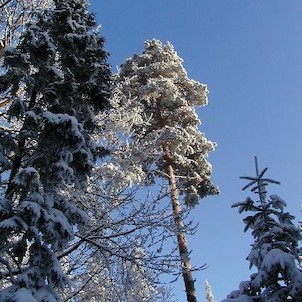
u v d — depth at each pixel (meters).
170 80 18.61
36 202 5.49
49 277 5.45
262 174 7.06
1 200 5.35
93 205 7.65
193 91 20.16
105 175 8.86
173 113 18.67
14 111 6.35
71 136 5.81
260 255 6.35
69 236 5.57
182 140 17.17
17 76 6.33
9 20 8.77
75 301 8.17
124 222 7.46
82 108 6.90
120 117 9.78
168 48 21.12
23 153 6.41
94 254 7.57
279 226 6.64
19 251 5.60
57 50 6.83
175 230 7.70
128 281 7.52
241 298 6.03
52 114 5.72
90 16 7.37
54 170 5.91
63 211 6.08
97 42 7.18
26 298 4.63
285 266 5.96
